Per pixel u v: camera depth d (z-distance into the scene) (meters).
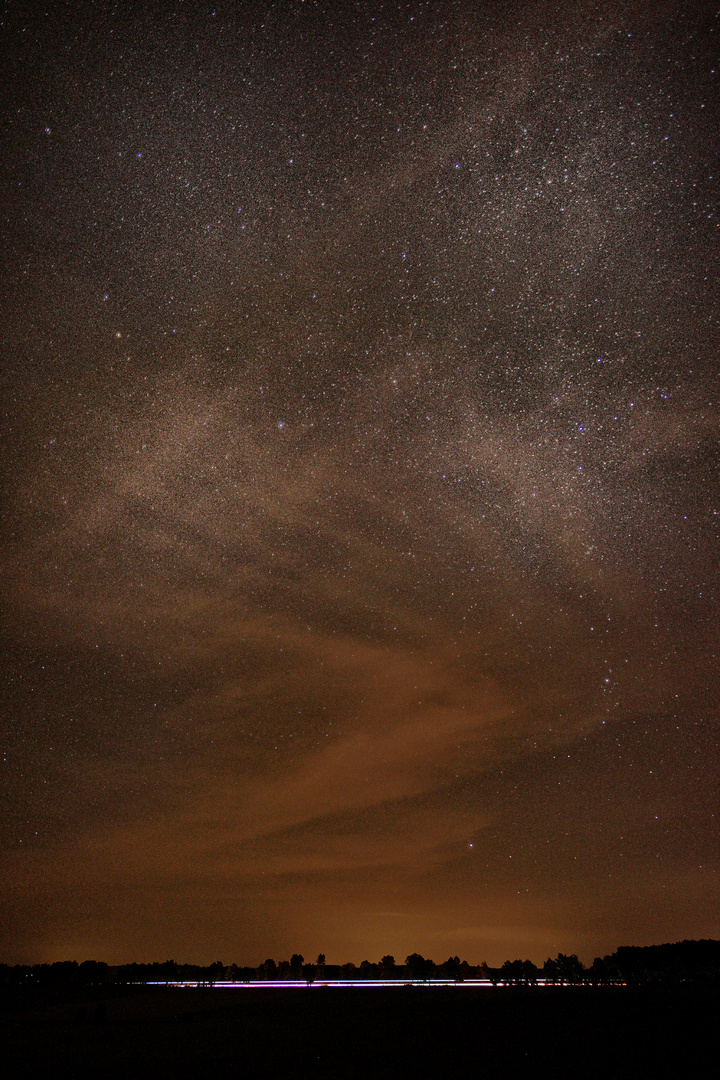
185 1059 8.59
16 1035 10.40
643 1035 8.72
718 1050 7.95
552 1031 9.17
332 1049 8.84
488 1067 7.70
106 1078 7.88
